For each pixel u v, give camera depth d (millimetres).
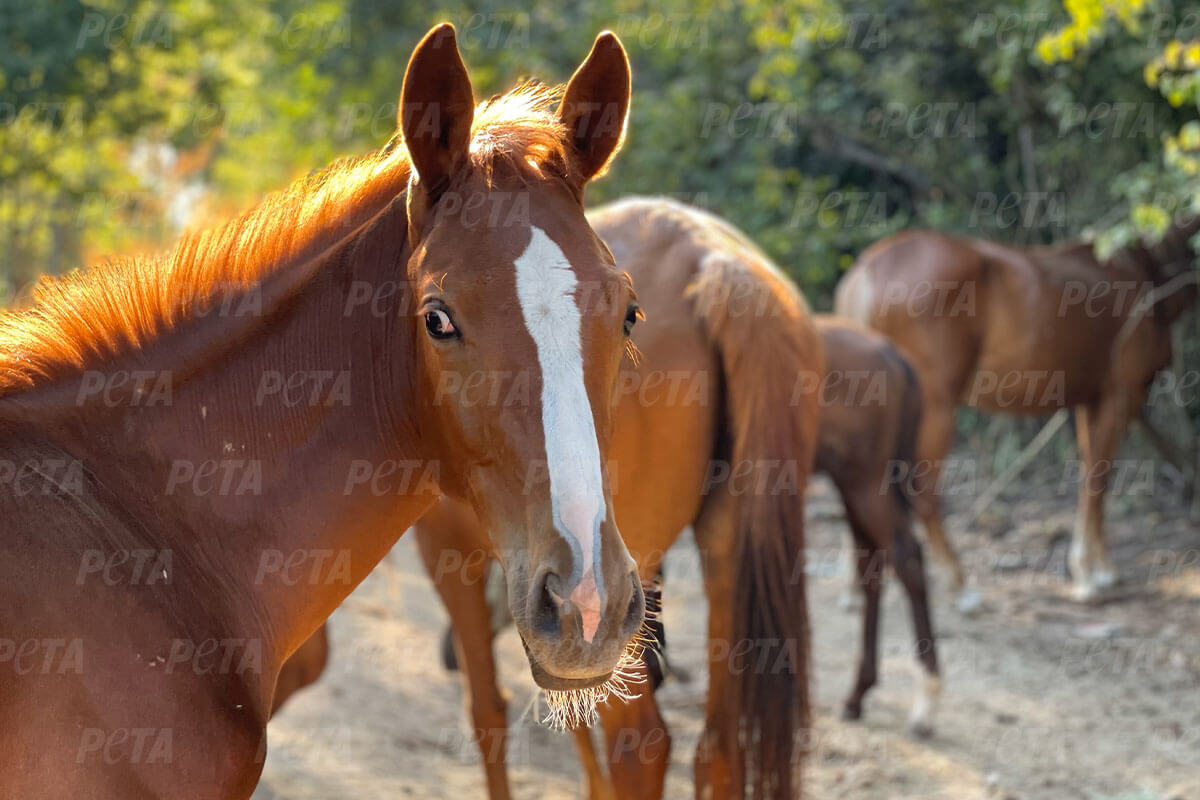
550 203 1753
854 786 4129
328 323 1907
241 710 1801
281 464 1885
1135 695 4961
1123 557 6922
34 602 1602
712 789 3082
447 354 1688
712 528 3135
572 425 1632
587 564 1597
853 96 9672
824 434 4910
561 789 4078
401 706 4766
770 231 8969
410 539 7449
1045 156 8562
